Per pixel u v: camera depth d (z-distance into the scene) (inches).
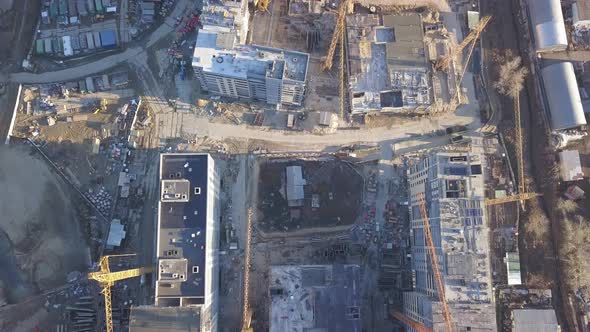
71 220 6752.0
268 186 6919.3
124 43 7337.6
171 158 5959.6
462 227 5674.2
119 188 6835.6
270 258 6761.8
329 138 7106.3
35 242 6653.5
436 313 5438.0
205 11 6535.4
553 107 6929.1
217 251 6589.6
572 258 6540.4
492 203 6771.7
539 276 6624.0
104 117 7066.9
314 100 7219.5
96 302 6530.5
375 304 6683.1
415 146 7101.4
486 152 7032.5
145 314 5428.2
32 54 7253.9
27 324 6456.7
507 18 7416.3
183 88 7204.7
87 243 6707.7
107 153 6958.7
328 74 7293.3
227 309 6633.9
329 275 6072.8
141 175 6909.5
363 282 6742.1
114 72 7219.5
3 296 6505.9
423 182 6254.9
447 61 7076.8
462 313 5472.4
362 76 7101.4
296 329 5940.0
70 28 7347.4
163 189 5782.5
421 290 6230.3
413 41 7111.2
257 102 7204.7
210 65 6407.5
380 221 6884.8
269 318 5979.3
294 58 6481.3
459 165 5816.9
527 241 6737.2
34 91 7135.8
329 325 5959.6
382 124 7160.4
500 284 6628.9
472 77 7278.5
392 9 7460.6
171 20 7396.7
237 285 6683.1
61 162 6914.4
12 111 7007.9
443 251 5625.0
